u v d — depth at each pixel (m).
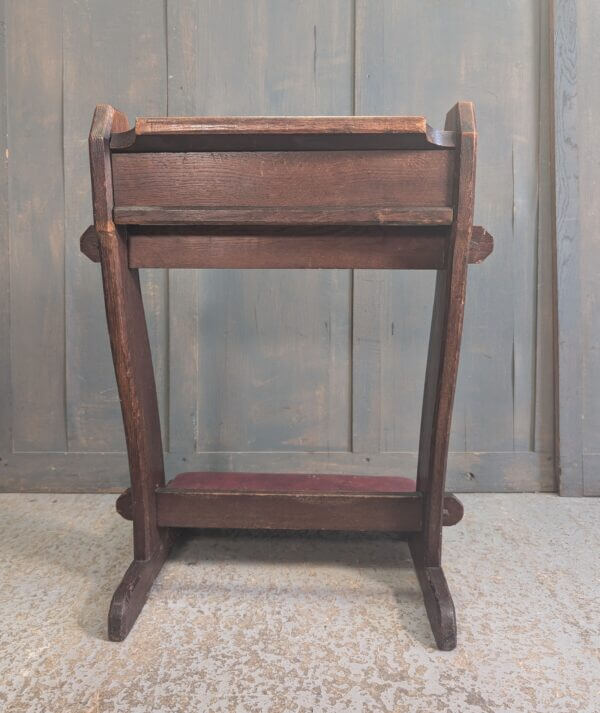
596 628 1.16
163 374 1.97
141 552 1.29
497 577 1.38
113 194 1.11
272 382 1.97
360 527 1.32
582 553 1.51
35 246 1.95
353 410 1.96
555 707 0.93
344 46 1.91
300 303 1.95
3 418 1.99
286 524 1.33
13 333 1.98
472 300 1.96
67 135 1.93
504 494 1.97
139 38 1.91
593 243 1.94
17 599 1.27
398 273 1.94
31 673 1.01
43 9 1.92
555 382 1.95
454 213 1.07
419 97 1.91
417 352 1.95
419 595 1.30
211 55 1.91
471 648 1.09
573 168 1.90
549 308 1.96
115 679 0.99
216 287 1.95
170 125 1.02
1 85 1.93
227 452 1.98
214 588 1.33
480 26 1.91
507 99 1.92
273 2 1.90
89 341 1.97
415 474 1.96
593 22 1.90
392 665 1.04
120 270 1.14
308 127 1.00
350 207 1.09
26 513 1.80
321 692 0.96
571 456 1.94
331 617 1.20
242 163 1.09
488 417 1.98
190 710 0.92
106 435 1.99
